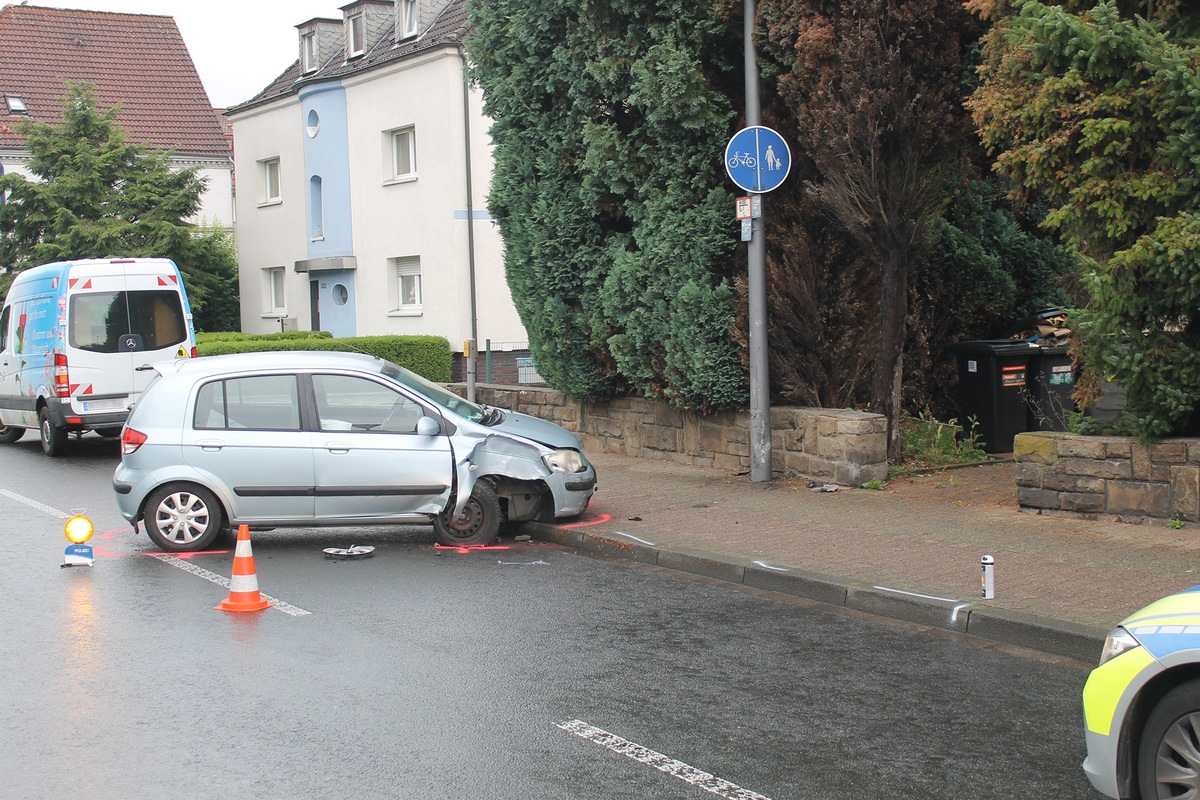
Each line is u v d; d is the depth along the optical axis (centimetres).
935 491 1108
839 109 1088
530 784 487
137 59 4250
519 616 766
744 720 564
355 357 1042
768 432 1205
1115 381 915
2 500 1267
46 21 4212
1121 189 846
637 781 490
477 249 2680
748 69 1155
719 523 1012
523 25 1336
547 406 1584
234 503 977
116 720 567
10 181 3141
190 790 483
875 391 1208
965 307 1384
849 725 557
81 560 920
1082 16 871
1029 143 909
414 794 477
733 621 753
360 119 2897
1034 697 597
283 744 534
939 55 1100
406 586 854
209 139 4169
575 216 1362
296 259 3222
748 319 1223
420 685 620
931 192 1140
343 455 978
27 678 634
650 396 1334
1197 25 881
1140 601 716
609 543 967
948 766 506
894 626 738
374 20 2984
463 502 985
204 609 785
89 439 1928
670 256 1244
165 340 1697
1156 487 902
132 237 3238
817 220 1221
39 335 1691
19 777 498
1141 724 429
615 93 1280
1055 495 962
